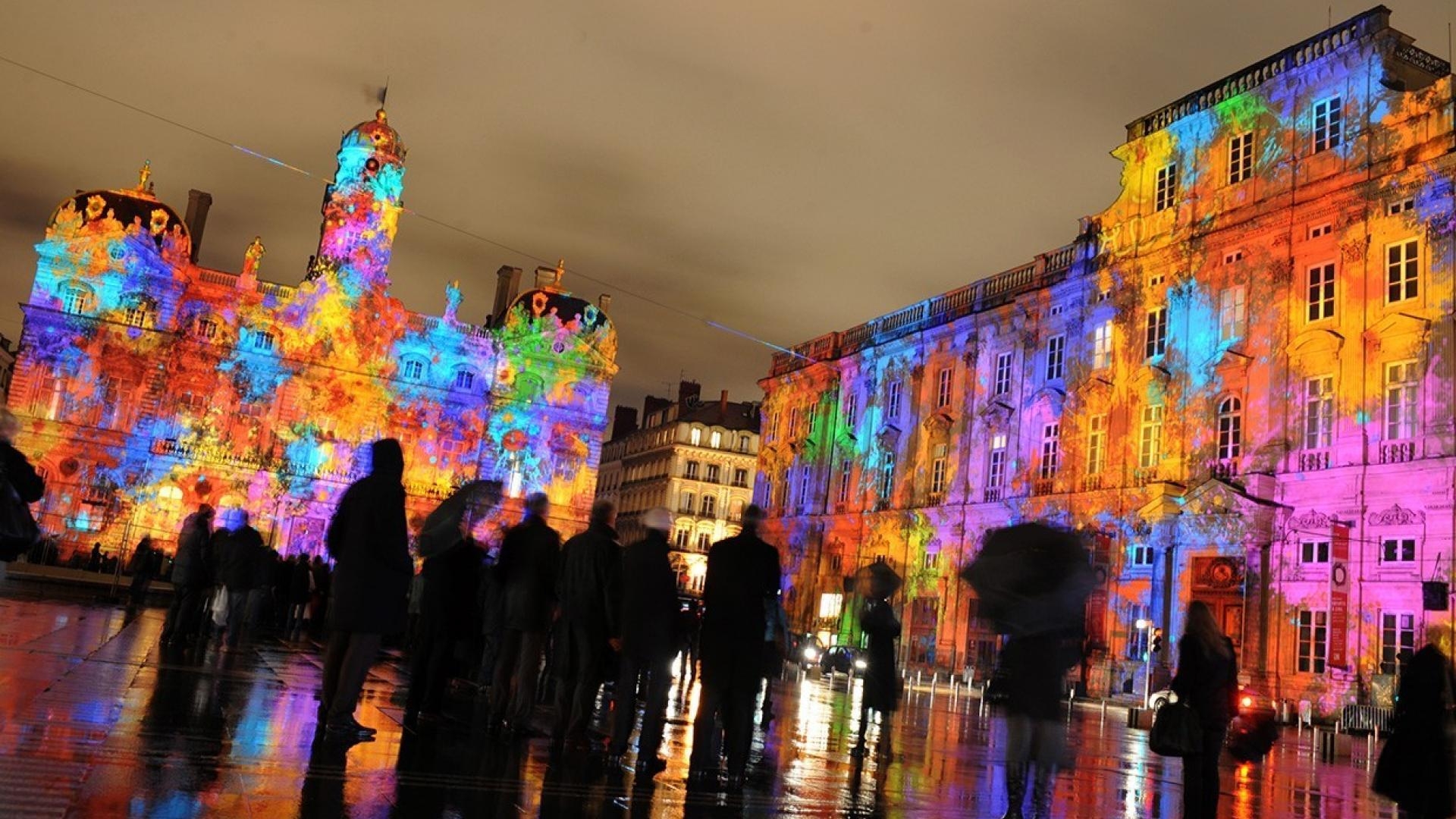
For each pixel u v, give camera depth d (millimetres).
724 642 8477
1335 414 28250
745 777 9000
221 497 61406
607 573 9445
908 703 23281
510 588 9789
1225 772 14469
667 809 7059
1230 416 31297
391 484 8484
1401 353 26922
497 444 68000
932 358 46500
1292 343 29594
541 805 6703
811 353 56406
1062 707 8008
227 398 62906
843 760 11039
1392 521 26203
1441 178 26422
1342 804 11758
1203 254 33031
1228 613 29734
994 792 9695
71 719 7703
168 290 62031
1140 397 34500
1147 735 20219
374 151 68062
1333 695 26531
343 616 8242
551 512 68375
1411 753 8375
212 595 18422
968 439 42938
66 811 5125
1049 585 8039
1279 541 28750
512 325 69875
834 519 50438
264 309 64250
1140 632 32438
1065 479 36875
